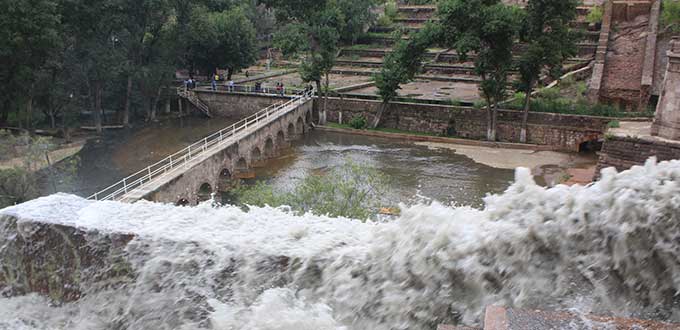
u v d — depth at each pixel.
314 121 57.72
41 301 12.41
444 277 9.58
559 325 7.02
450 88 62.31
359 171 25.55
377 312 9.98
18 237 12.49
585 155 45.47
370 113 55.25
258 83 64.31
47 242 12.24
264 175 40.62
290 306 10.20
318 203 22.14
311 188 22.41
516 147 48.28
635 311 8.69
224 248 10.98
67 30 49.66
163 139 51.66
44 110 53.72
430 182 38.25
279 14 56.53
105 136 52.66
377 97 55.91
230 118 61.53
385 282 10.00
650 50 52.41
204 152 35.44
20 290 12.68
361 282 10.17
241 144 39.84
